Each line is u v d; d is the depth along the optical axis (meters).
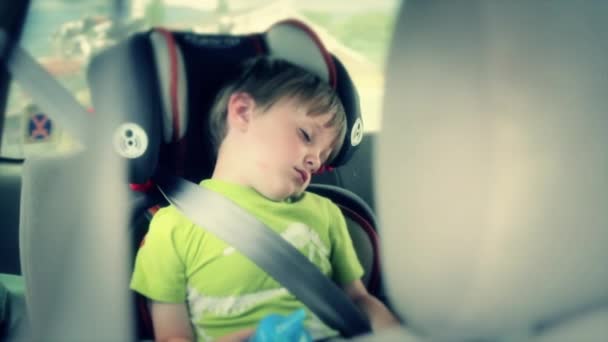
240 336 1.07
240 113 1.12
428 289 0.60
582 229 0.58
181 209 1.07
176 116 1.04
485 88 0.54
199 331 1.09
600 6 0.58
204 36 1.09
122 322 0.75
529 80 0.54
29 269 0.90
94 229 0.79
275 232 1.10
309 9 1.21
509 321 0.59
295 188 1.17
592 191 0.57
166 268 1.07
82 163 0.85
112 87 0.92
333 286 1.10
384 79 0.62
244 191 1.13
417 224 0.60
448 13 0.56
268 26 1.18
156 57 1.00
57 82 0.90
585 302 0.62
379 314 1.12
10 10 0.91
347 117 1.17
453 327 0.59
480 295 0.57
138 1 1.00
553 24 0.55
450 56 0.56
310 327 1.08
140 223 1.06
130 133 0.93
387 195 0.63
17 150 1.16
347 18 1.19
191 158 1.09
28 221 0.89
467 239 0.56
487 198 0.54
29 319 0.92
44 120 0.97
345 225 1.21
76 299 0.75
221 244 1.09
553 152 0.54
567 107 0.55
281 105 1.13
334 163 1.20
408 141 0.60
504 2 0.55
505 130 0.53
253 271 1.09
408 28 0.60
